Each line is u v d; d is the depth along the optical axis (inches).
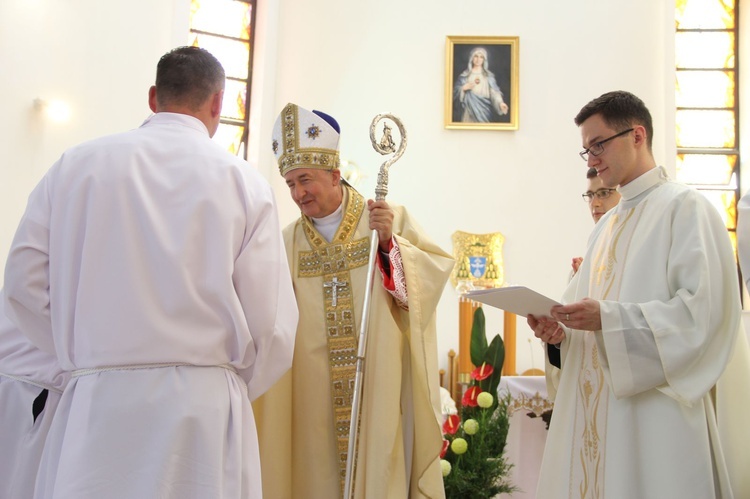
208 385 72.4
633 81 316.5
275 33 322.7
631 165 104.6
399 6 324.2
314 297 113.2
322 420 109.0
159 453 68.4
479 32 321.7
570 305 94.9
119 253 71.6
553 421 105.9
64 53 238.5
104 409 69.1
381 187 110.3
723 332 94.3
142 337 70.6
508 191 309.4
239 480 72.1
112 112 249.0
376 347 107.2
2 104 222.4
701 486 89.1
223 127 316.2
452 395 279.4
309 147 113.1
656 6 320.8
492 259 301.0
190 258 72.7
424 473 104.7
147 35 262.5
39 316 74.3
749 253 95.4
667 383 92.6
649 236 99.6
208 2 321.1
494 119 313.6
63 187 73.6
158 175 74.5
